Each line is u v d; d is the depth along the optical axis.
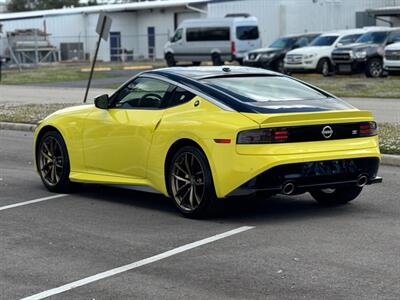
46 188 10.19
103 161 9.19
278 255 6.72
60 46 61.75
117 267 6.50
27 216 8.59
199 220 8.17
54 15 63.47
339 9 51.16
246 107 7.77
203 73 8.70
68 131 9.62
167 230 7.76
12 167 12.34
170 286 5.95
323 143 7.81
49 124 9.90
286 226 7.83
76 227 8.01
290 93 8.38
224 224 7.96
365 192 9.75
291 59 34.41
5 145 15.33
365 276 6.07
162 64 52.50
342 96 23.19
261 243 7.14
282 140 7.58
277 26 51.53
